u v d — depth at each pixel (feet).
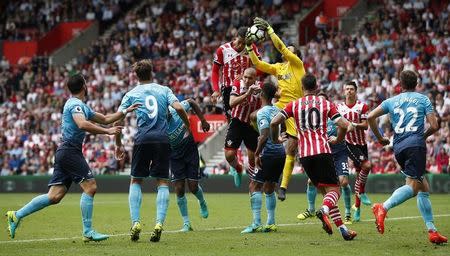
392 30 226.79
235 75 96.48
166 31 257.75
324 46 227.20
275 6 258.57
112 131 73.15
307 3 263.70
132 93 77.66
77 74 75.87
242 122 92.43
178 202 90.84
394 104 74.95
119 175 199.11
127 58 251.39
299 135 76.59
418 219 100.99
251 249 69.87
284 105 93.35
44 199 75.51
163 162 76.69
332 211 76.18
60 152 74.64
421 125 73.72
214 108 209.77
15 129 232.73
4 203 154.71
